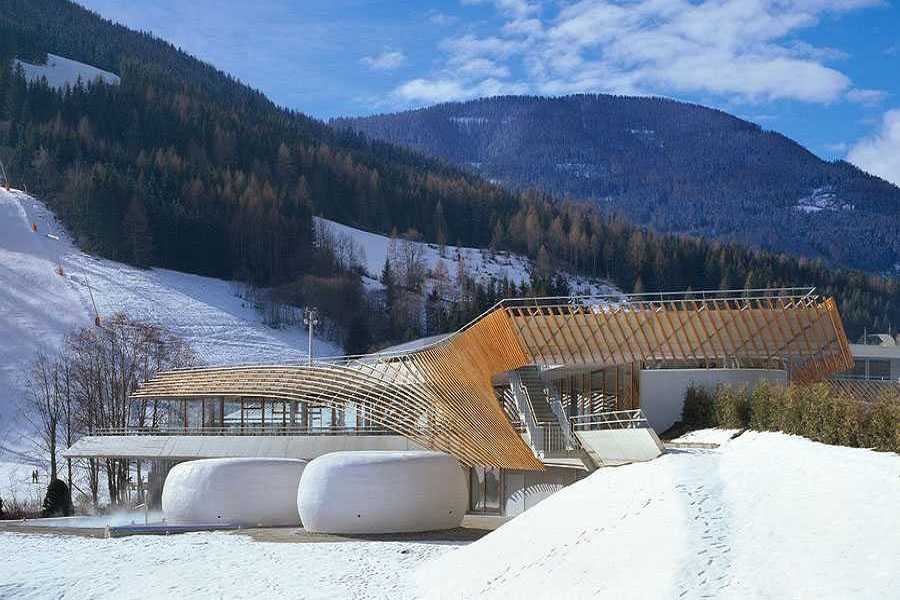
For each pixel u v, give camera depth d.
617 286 174.00
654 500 23.94
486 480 43.00
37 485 65.19
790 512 20.66
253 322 122.88
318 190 186.38
